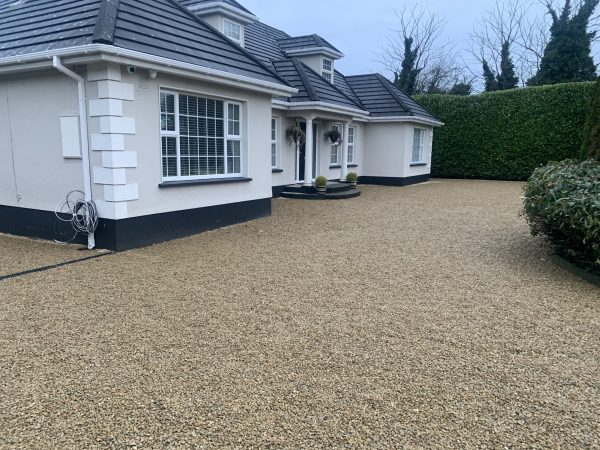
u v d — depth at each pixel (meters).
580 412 2.80
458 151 20.41
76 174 7.09
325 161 15.98
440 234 8.38
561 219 5.66
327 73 16.81
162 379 3.12
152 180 7.36
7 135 7.81
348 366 3.34
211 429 2.58
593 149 7.77
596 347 3.74
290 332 3.94
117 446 2.43
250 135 9.57
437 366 3.36
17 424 2.61
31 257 6.50
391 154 18.09
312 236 8.20
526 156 18.81
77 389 2.99
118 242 6.86
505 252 6.98
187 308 4.50
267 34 17.25
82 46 6.02
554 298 4.94
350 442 2.48
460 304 4.72
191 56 7.78
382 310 4.51
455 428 2.62
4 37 7.83
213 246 7.34
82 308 4.48
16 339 3.76
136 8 7.77
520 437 2.55
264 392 2.97
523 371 3.31
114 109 6.53
